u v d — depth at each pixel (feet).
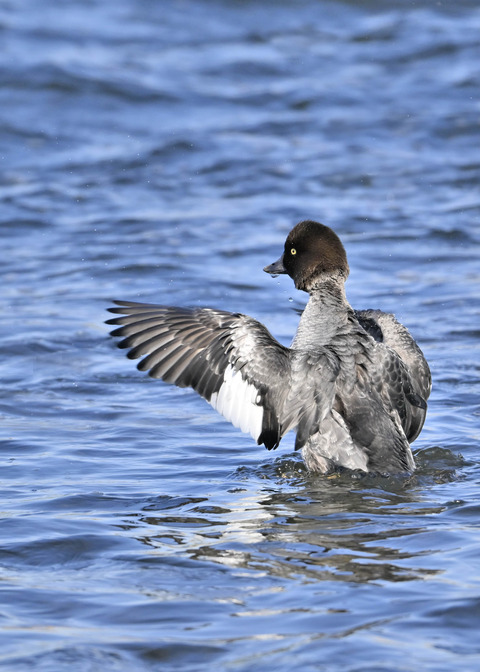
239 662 18.19
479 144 82.43
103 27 111.75
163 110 91.04
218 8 118.52
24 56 99.60
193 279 57.21
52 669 18.07
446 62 101.65
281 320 50.62
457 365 44.09
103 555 24.04
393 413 32.12
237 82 98.12
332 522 26.43
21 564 23.52
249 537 25.27
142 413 39.19
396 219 67.72
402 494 29.14
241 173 77.41
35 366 44.78
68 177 77.00
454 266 59.47
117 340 48.42
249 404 30.50
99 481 30.91
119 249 63.00
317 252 35.58
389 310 52.13
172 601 21.04
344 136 84.99
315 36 111.24
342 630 19.34
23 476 31.37
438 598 20.71
